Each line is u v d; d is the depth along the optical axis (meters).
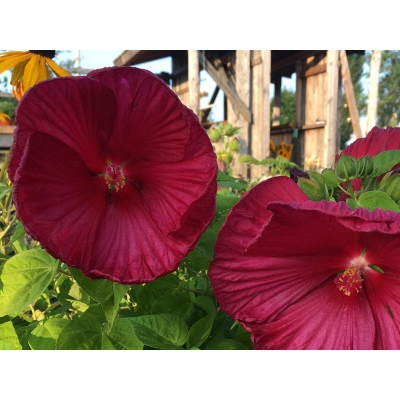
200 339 0.49
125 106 0.42
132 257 0.44
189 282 0.67
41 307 0.67
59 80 0.38
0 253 0.61
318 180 0.48
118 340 0.50
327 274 0.47
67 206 0.43
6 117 1.64
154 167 0.46
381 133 0.58
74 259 0.42
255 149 3.46
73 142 0.43
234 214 0.44
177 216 0.44
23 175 0.38
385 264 0.44
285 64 4.63
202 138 0.42
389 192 0.48
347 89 3.96
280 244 0.43
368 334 0.45
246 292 0.45
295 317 0.45
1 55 0.88
